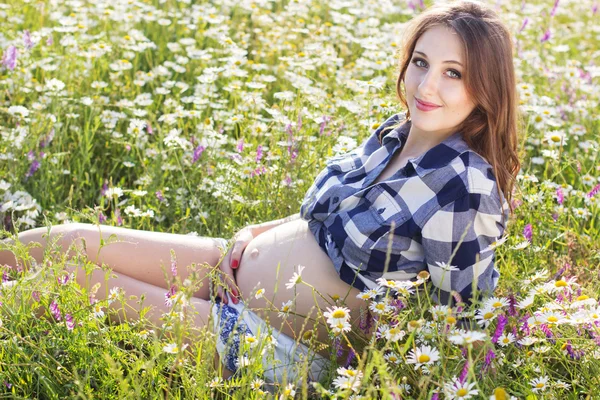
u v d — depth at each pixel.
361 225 2.57
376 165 2.72
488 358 2.21
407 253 2.56
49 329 2.44
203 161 3.97
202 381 2.21
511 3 8.10
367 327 2.47
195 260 2.92
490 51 2.51
